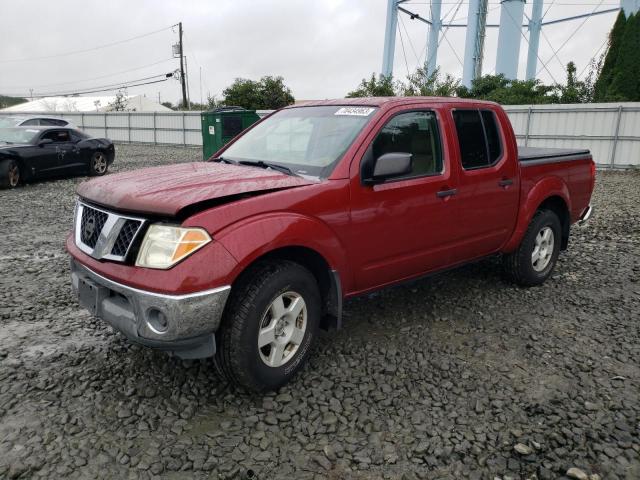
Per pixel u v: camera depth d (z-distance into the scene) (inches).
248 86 1509.6
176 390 132.3
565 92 1050.1
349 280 145.8
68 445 110.7
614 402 130.6
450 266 179.8
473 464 108.3
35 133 510.3
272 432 117.0
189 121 1190.9
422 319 180.5
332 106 167.9
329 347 158.4
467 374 143.3
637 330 173.8
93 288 126.6
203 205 117.4
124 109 1983.3
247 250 117.0
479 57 1231.5
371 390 135.0
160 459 107.3
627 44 997.2
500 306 193.5
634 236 310.0
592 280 225.5
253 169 149.1
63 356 149.9
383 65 1571.1
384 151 150.9
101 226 126.4
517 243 200.1
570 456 110.6
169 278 110.9
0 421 118.3
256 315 121.4
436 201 162.7
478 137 180.5
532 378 142.3
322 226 133.3
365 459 108.8
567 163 219.5
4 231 305.1
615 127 727.1
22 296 197.9
